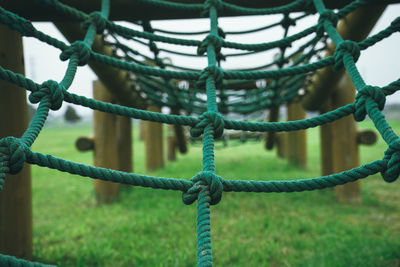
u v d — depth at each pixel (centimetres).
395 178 96
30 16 199
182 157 966
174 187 104
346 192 425
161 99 390
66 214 383
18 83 121
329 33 172
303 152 673
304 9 203
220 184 103
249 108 420
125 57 265
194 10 202
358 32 238
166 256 251
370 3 187
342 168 433
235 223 334
